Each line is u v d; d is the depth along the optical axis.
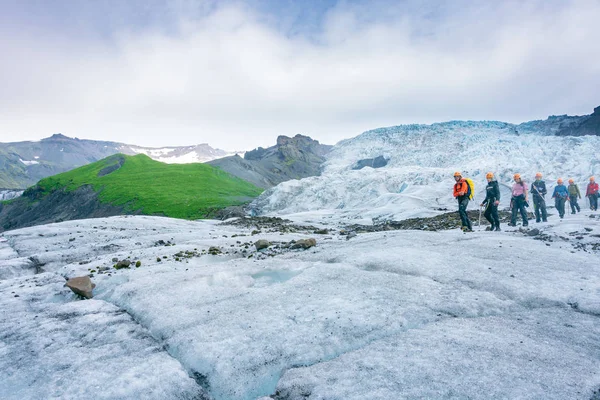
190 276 8.64
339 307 6.21
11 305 7.39
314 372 4.35
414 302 6.32
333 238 15.39
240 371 4.55
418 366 4.22
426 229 19.05
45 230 18.42
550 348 4.52
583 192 27.55
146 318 6.29
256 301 6.79
